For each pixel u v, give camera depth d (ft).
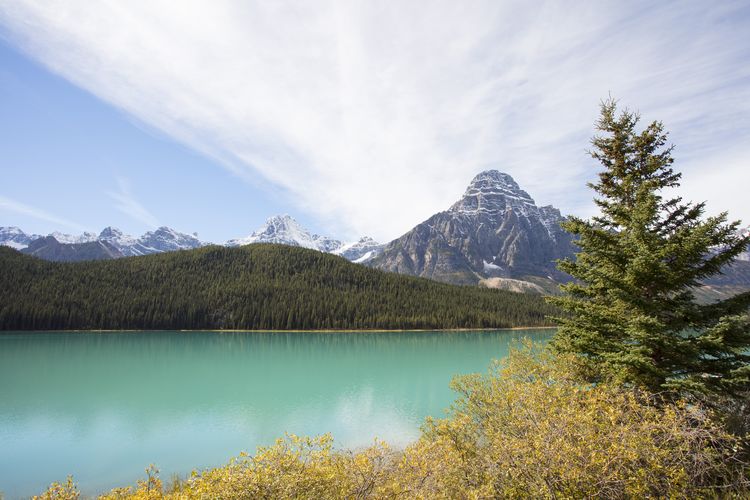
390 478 23.62
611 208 45.09
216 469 21.58
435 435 37.65
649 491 22.15
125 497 24.68
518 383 34.65
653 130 47.03
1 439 84.38
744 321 33.37
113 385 144.36
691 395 33.42
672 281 36.42
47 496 21.35
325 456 22.82
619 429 23.58
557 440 23.22
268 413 103.09
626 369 36.01
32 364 193.16
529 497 22.93
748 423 31.01
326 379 154.30
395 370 176.55
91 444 80.74
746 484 24.70
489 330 473.26
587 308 43.04
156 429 90.68
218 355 235.61
